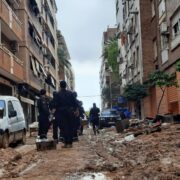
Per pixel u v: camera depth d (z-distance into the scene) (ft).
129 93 140.26
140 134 60.44
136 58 155.84
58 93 48.55
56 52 267.80
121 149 42.09
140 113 161.17
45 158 36.27
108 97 333.83
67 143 48.26
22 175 26.45
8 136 53.16
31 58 148.05
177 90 95.86
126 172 24.99
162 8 110.01
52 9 240.73
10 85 125.49
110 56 290.15
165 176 22.57
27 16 141.49
